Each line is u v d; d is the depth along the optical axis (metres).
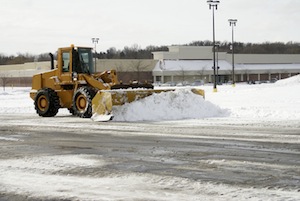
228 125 14.31
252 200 5.80
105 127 14.55
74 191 6.48
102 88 17.95
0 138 12.42
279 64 109.69
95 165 8.29
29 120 17.89
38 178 7.34
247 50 151.12
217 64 90.88
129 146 10.48
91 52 19.62
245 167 7.84
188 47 99.31
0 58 150.62
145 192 6.32
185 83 86.25
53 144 11.10
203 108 17.70
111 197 6.11
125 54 140.75
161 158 8.87
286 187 6.43
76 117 18.89
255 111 18.09
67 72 19.22
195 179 7.02
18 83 96.00
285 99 25.52
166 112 17.02
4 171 7.94
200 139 11.34
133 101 16.94
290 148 9.70
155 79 93.94
